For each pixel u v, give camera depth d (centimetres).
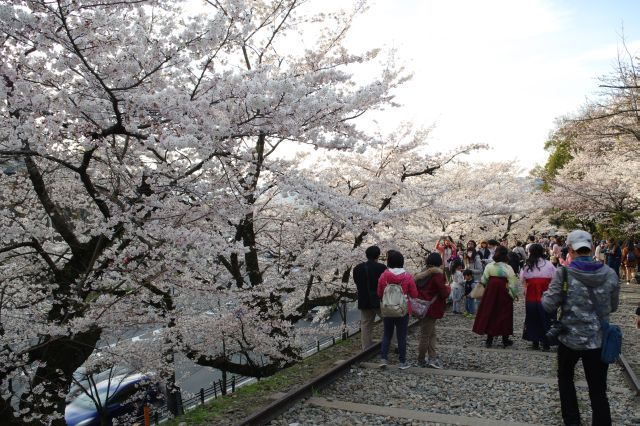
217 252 523
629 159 1927
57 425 603
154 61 481
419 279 738
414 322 1080
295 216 909
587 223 3272
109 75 474
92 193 529
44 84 499
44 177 712
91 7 443
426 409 540
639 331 991
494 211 1303
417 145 1085
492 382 644
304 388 577
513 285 862
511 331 873
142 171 590
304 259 877
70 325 525
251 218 777
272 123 483
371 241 1064
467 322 1188
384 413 519
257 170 641
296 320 982
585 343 439
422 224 1265
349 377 673
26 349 514
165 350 750
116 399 998
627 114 1397
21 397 587
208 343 823
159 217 558
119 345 777
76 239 579
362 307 795
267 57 843
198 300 741
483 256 1509
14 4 421
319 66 746
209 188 556
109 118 517
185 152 621
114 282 593
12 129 459
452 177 1714
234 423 483
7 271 683
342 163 1077
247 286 789
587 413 516
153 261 575
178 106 435
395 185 1001
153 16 606
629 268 2006
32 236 567
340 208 596
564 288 449
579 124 1598
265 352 870
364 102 529
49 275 666
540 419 501
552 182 2497
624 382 642
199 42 466
